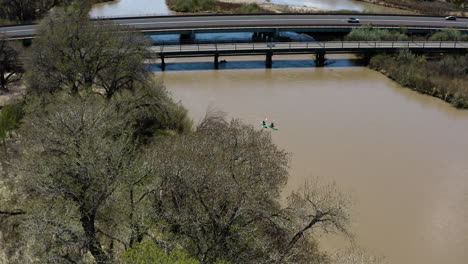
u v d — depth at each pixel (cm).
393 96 5838
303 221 2620
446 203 3588
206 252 2161
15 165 2911
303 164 4059
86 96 3784
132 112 3981
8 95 5272
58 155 2623
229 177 2489
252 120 4938
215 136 3047
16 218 2730
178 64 6900
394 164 4125
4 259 2552
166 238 2241
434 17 8862
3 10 8631
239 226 2370
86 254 2391
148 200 2516
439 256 3044
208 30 7362
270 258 2298
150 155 2825
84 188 2406
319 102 5534
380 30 7812
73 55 4222
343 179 3853
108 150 2627
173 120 4319
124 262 1983
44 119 3041
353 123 4950
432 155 4312
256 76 6481
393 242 3150
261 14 8319
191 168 2447
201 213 2362
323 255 2697
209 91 5816
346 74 6712
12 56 5600
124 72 4247
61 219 2239
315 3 11644
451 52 7288
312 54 7625
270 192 2673
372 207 3503
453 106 5553
